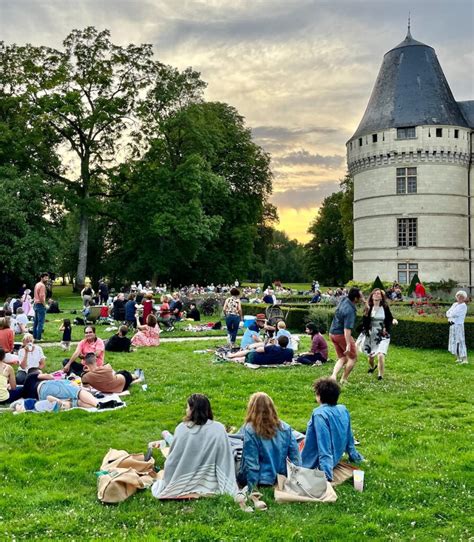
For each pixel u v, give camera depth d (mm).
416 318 18359
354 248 52406
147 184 46188
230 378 12234
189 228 44062
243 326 22547
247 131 56750
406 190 48281
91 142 45125
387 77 50531
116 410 9531
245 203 55250
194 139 46719
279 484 6203
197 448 6168
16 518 5523
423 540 5125
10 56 44375
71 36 44156
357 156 50812
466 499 6004
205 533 5184
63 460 7086
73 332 20453
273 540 5121
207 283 55125
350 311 11562
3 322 12836
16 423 8648
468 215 49500
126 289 47125
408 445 7758
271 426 6395
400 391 11094
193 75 47719
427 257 47531
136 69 45438
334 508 5812
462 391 11148
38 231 41719
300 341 19031
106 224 55625
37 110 41844
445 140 47531
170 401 10273
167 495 5980
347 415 6953
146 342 17500
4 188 39219
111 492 5918
